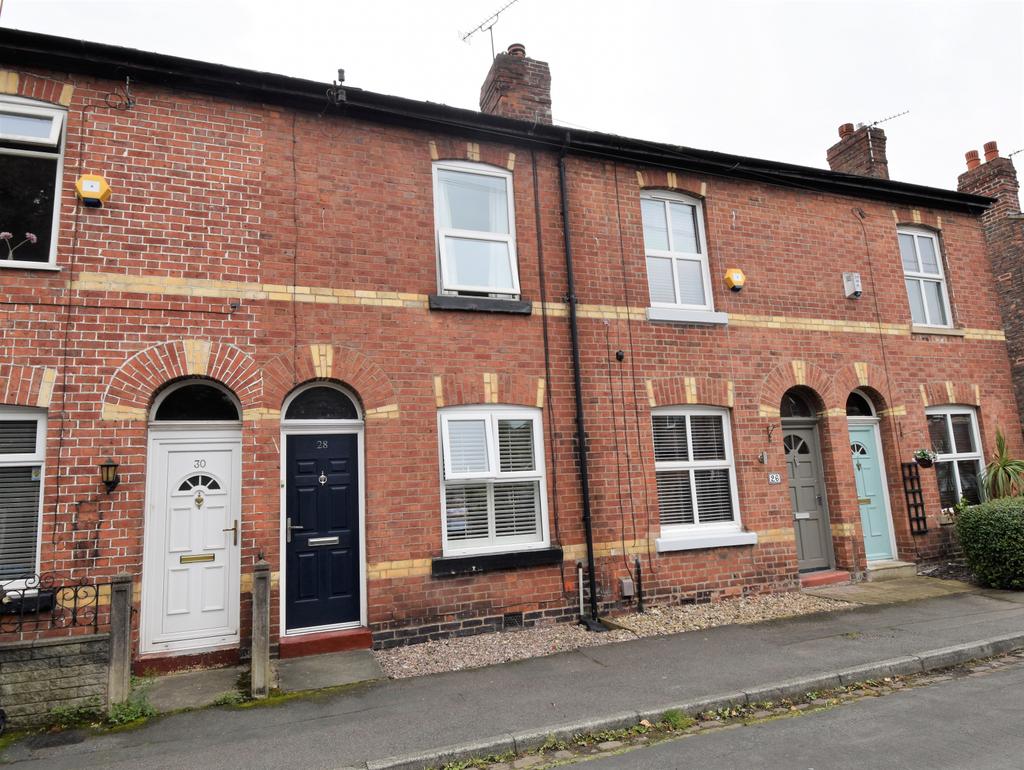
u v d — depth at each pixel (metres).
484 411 8.11
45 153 6.79
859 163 12.79
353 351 7.50
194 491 6.86
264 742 4.83
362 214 7.85
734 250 10.02
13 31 6.46
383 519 7.34
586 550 8.22
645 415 8.92
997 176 13.20
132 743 4.88
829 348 10.36
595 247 9.10
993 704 5.26
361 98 7.85
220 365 6.94
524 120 8.64
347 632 7.04
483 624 7.59
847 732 4.82
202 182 7.21
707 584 8.86
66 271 6.55
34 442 6.36
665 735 4.98
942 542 10.66
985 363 11.74
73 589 5.92
